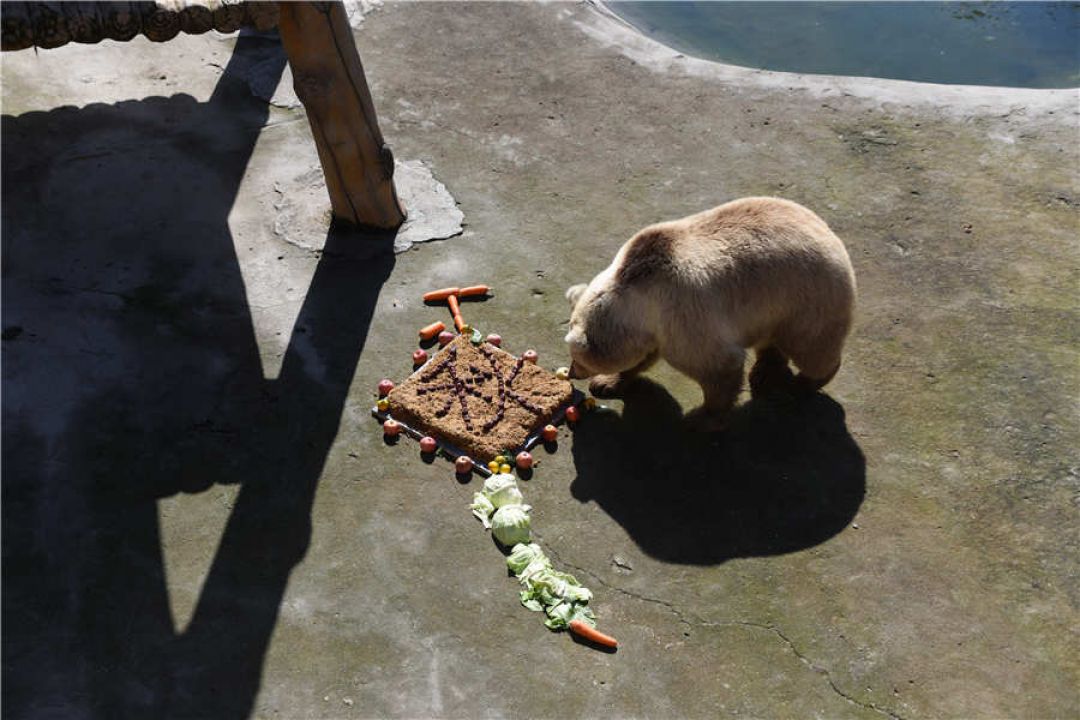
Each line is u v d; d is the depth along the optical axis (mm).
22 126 8906
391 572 5789
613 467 6410
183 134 8992
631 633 5531
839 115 9430
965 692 5297
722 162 8906
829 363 6551
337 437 6535
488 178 8688
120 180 8461
